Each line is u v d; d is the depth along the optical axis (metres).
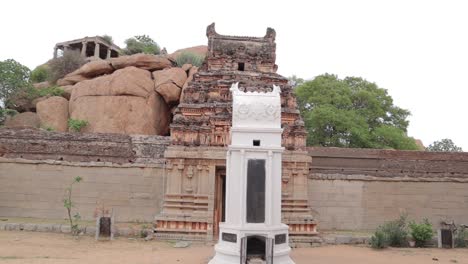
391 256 18.41
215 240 21.66
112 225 20.61
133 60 45.22
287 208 23.22
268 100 14.27
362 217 26.95
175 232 21.95
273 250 12.77
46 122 40.72
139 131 39.97
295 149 24.28
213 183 22.84
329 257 17.72
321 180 27.14
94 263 14.33
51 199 25.91
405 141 43.00
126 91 40.59
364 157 29.70
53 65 52.06
